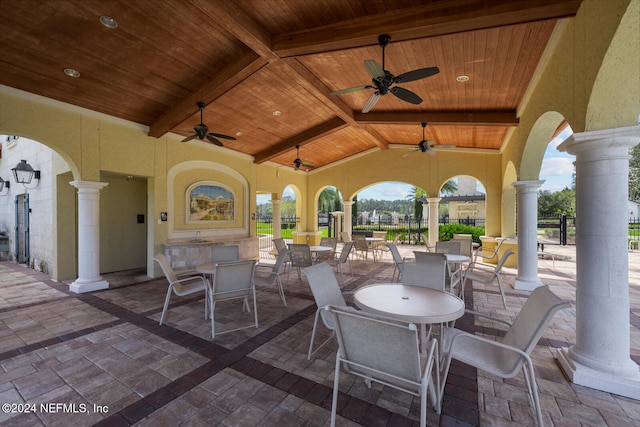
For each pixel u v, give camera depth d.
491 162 8.87
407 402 2.14
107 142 5.43
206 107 5.74
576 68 2.74
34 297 4.85
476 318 3.84
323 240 7.49
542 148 5.08
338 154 10.51
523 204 5.40
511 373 1.83
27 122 4.41
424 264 3.38
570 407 2.07
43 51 3.73
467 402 2.14
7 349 2.98
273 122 6.96
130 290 5.31
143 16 3.40
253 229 8.98
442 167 9.45
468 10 3.02
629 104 2.33
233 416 2.00
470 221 17.42
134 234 7.48
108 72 4.31
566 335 3.29
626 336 2.33
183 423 1.93
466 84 4.84
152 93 5.00
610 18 2.13
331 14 3.41
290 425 1.91
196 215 7.26
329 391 2.28
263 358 2.79
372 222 20.70
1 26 3.30
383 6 3.25
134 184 7.49
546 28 3.28
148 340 3.19
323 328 3.54
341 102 6.02
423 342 2.47
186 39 3.87
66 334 3.36
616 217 2.35
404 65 4.37
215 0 3.05
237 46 4.12
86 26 3.45
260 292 5.20
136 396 2.22
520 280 5.36
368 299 2.44
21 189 7.62
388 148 10.09
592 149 2.43
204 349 2.98
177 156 6.76
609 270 2.35
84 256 5.27
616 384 2.22
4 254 8.48
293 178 11.07
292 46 3.73
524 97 4.96
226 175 8.15
